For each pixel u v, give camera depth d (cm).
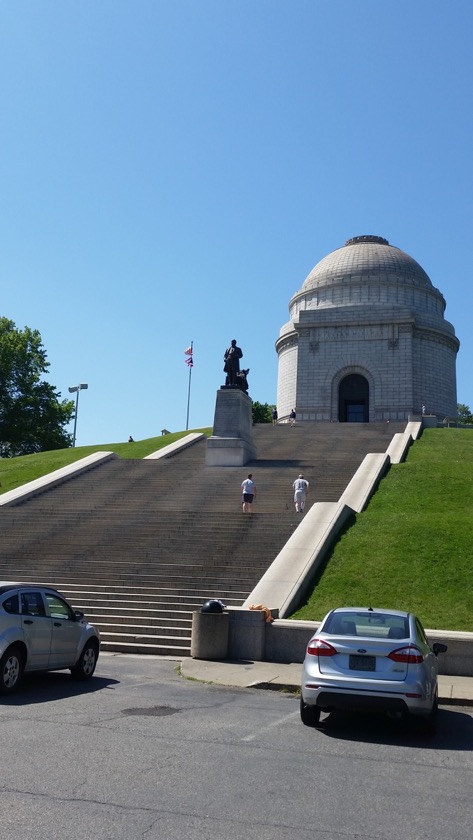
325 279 8006
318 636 1127
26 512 3158
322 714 1221
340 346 7512
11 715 1084
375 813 737
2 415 7656
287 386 8062
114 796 743
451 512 2780
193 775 830
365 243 8544
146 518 2945
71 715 1102
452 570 2136
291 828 682
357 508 2830
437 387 7575
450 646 1622
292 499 3169
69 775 805
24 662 1278
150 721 1088
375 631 1133
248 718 1148
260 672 1555
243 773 849
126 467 4012
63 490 3562
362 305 7575
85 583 2314
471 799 797
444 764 938
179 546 2575
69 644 1398
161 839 637
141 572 2370
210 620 1725
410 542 2353
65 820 671
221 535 2652
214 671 1559
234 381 4225
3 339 7769
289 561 2209
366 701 1052
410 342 7362
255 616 1742
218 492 3356
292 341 8056
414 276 8031
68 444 8494
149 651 1838
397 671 1065
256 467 3853
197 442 4938
